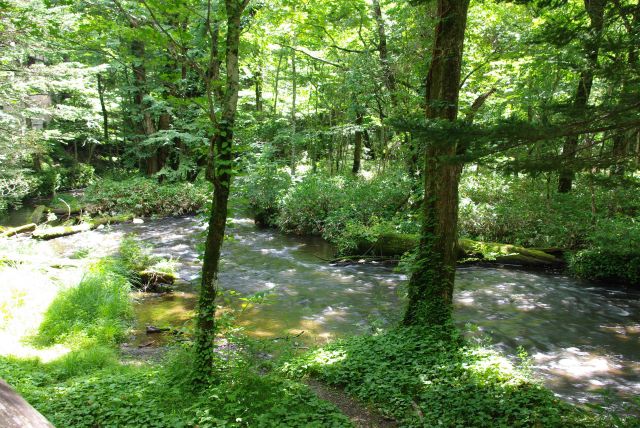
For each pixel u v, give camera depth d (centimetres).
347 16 1686
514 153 396
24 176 2014
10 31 1300
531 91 1232
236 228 1894
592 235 1205
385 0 1622
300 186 1836
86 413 484
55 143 2906
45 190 2583
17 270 1030
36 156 2448
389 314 966
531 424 456
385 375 593
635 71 376
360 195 1661
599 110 346
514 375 556
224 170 519
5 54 1541
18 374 608
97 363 698
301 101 2809
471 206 1512
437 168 708
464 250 1352
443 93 675
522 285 1157
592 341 823
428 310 711
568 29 422
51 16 1165
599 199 1402
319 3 1666
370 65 1467
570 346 800
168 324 902
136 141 2800
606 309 991
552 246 1377
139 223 1969
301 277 1250
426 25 1202
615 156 382
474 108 1423
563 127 346
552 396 515
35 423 122
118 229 1838
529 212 1451
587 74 420
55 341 790
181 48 485
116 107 3166
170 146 2392
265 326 900
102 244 1545
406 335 700
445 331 688
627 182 409
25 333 808
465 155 363
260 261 1412
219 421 451
